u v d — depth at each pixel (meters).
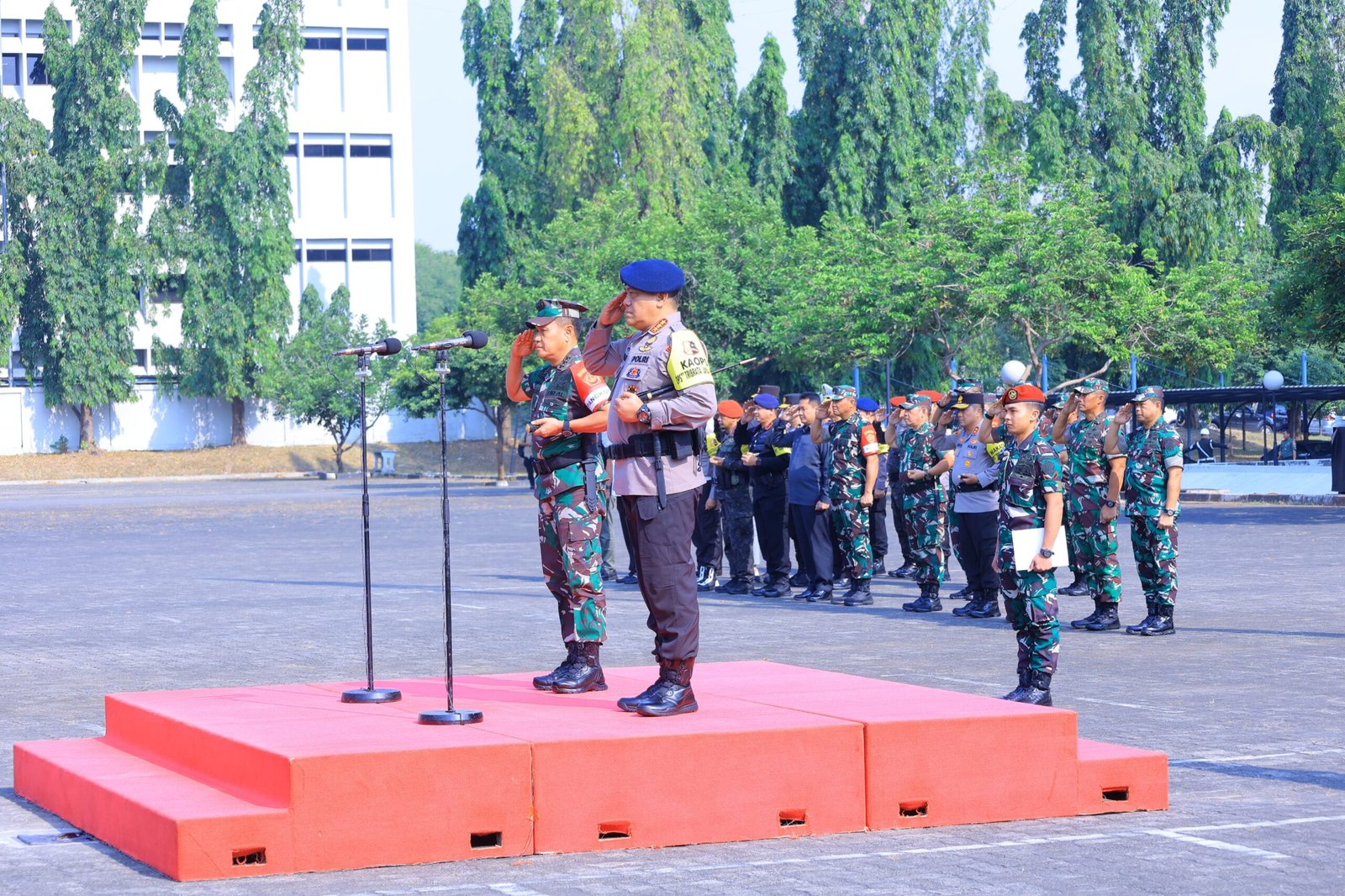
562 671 7.83
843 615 14.96
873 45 57.47
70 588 19.27
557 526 7.73
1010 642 12.73
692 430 6.82
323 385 67.94
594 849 6.25
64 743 7.86
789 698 7.40
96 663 12.23
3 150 68.38
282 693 7.90
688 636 6.88
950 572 20.00
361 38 78.69
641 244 46.94
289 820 5.88
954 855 6.13
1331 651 12.02
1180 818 6.80
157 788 6.49
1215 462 40.62
